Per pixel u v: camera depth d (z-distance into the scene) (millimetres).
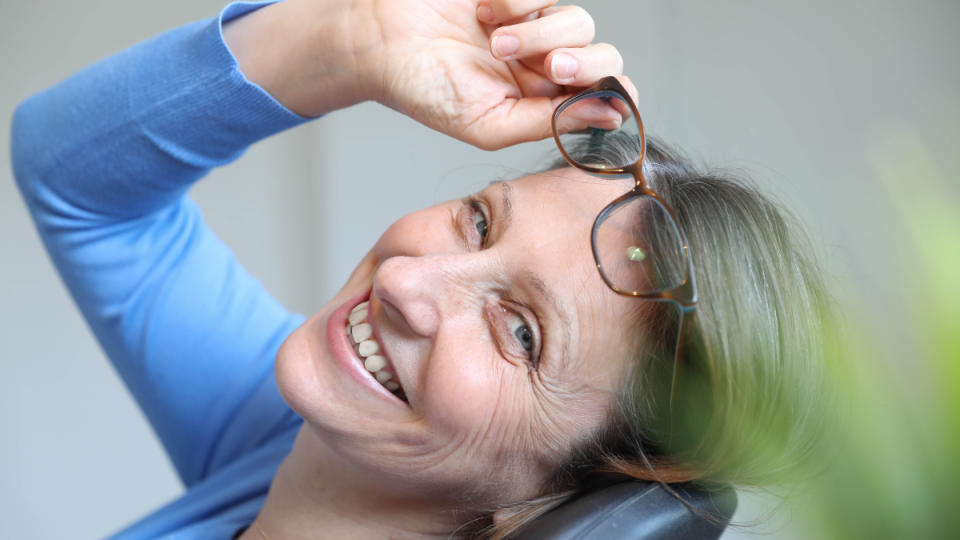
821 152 1108
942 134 1049
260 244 1381
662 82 1188
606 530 639
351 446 692
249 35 758
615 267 659
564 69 664
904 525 364
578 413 684
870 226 1058
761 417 660
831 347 674
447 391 660
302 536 749
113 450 1422
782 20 1121
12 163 841
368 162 1333
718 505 687
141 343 866
